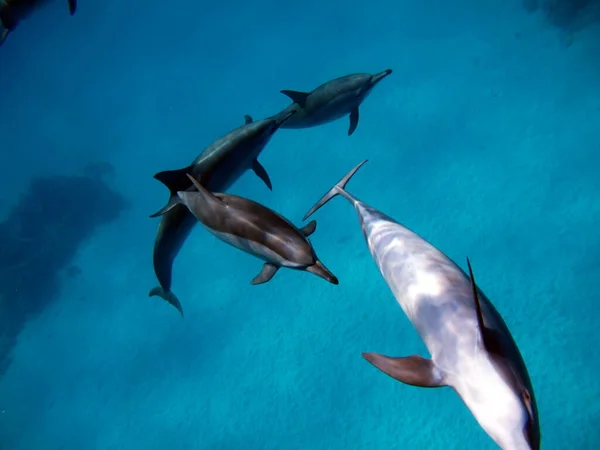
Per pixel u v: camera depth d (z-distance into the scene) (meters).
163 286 7.09
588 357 12.52
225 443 14.54
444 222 16.61
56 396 18.05
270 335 16.30
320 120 8.17
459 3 25.48
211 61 33.66
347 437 13.52
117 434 16.16
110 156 30.86
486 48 22.31
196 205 4.79
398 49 25.48
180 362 16.98
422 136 19.53
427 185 17.86
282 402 14.71
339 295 16.20
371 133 20.52
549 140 17.42
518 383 2.89
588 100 18.02
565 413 11.88
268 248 4.06
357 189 18.64
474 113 19.58
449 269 3.93
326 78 27.64
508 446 2.76
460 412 12.92
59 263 22.48
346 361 14.82
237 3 36.53
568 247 14.59
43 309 21.19
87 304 20.72
